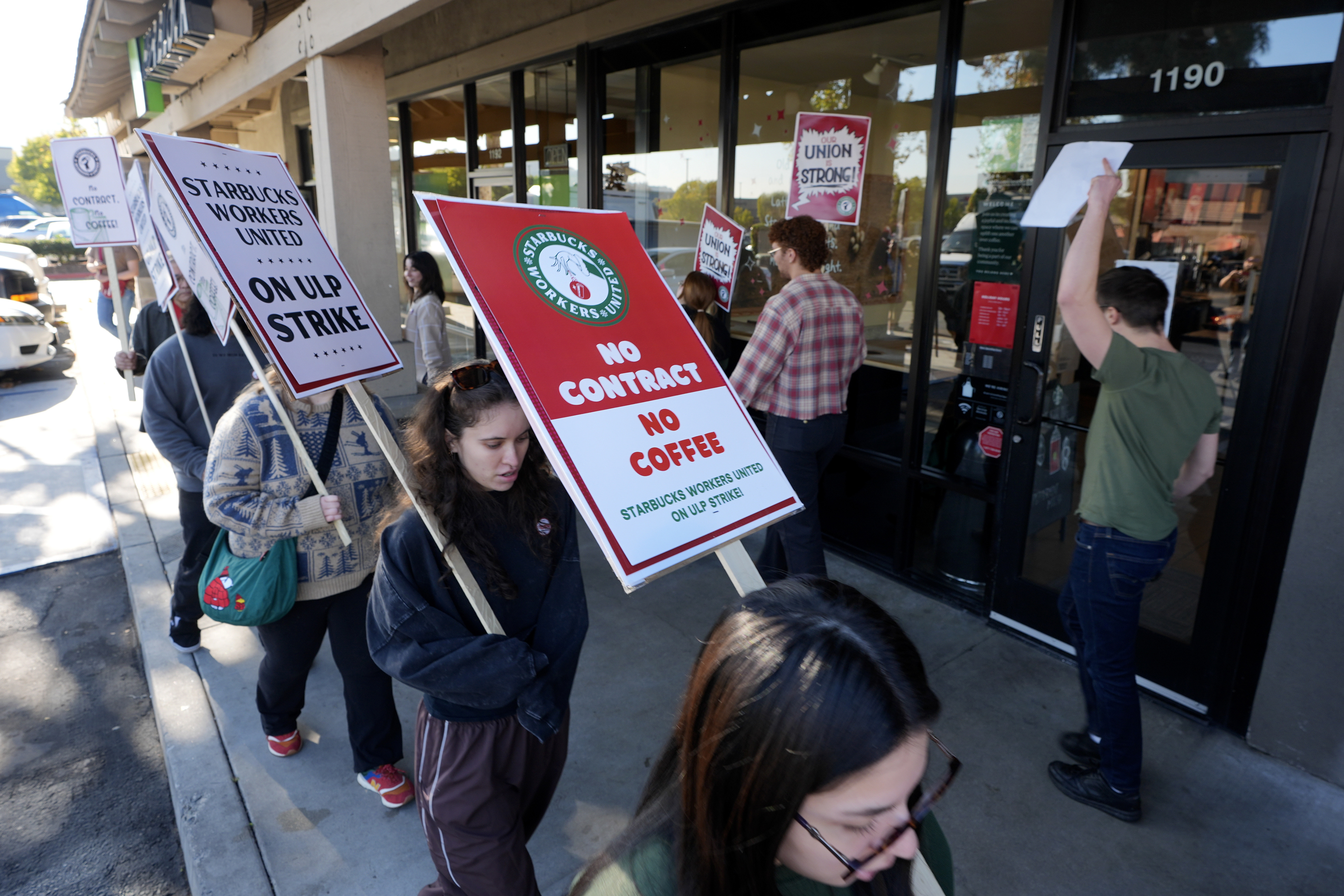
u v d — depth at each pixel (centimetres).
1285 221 247
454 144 766
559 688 162
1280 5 242
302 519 221
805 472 346
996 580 356
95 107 1456
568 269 136
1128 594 233
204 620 381
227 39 617
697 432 133
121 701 344
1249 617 273
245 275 197
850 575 418
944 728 291
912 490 399
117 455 643
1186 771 267
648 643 358
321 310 213
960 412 374
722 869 71
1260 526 265
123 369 383
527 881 172
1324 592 251
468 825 165
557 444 117
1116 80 285
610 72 548
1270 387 256
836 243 418
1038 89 323
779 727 66
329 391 223
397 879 230
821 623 72
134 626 404
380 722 251
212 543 334
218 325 223
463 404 152
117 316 404
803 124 382
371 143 550
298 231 218
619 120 548
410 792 259
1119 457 226
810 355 333
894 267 395
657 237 537
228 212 200
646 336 138
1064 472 325
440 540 154
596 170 572
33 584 447
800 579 83
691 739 74
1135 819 245
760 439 141
